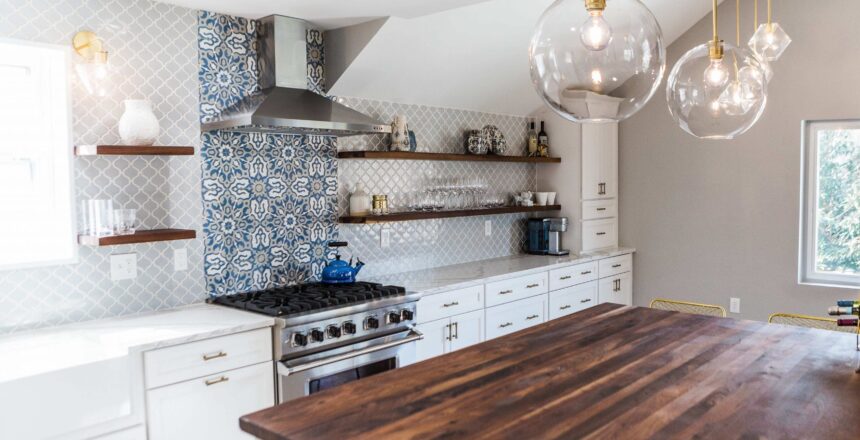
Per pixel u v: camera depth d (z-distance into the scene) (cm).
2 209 286
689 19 506
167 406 266
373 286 367
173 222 325
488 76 459
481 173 506
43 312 284
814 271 486
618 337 248
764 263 496
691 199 530
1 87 286
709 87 191
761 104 194
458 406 173
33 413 227
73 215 290
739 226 507
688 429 155
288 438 153
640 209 559
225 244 347
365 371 337
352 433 155
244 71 353
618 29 136
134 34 308
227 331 282
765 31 285
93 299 298
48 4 280
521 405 173
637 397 179
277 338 300
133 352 255
